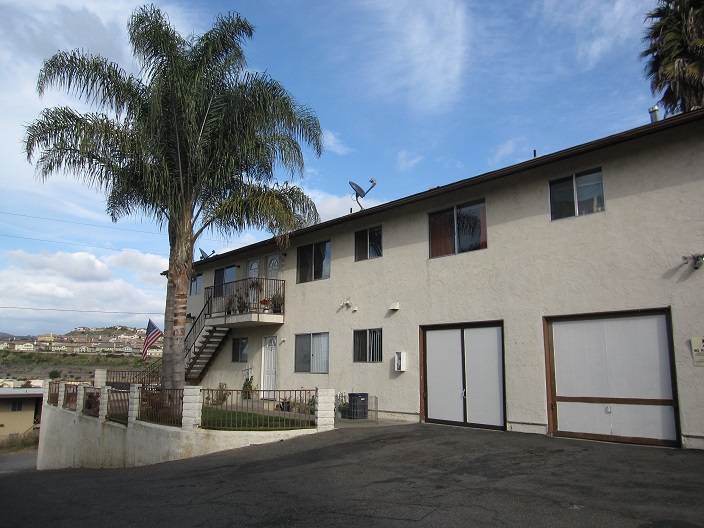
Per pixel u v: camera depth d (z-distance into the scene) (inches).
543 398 507.2
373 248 716.7
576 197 507.5
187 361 1009.5
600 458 391.5
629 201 470.6
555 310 508.7
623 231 471.5
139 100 630.5
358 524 268.2
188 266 639.1
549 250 520.1
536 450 426.6
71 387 793.6
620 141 462.9
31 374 2185.0
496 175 548.1
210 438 517.7
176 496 356.5
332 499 318.0
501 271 557.6
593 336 484.7
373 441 489.7
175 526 285.9
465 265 593.3
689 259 431.8
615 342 470.3
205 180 647.8
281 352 844.6
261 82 651.5
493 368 557.9
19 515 338.3
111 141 610.2
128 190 652.7
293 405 690.8
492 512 277.3
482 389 565.0
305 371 794.2
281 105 649.6
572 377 494.0
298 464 424.5
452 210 617.9
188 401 530.3
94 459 669.9
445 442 470.3
